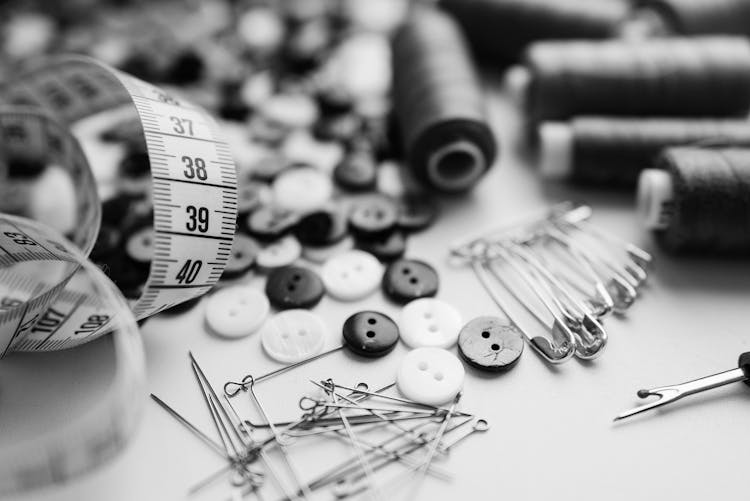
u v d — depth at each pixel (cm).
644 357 20
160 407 20
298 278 22
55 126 23
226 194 20
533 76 25
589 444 19
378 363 20
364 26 30
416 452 19
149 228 22
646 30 27
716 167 21
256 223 23
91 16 30
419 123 23
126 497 18
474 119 23
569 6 27
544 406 19
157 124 20
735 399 19
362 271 22
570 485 18
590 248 23
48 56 27
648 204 22
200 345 21
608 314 21
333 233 23
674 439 19
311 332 21
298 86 27
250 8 30
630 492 18
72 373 20
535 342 20
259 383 20
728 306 21
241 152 25
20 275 21
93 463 18
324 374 20
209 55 28
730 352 20
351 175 24
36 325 20
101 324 20
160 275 19
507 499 18
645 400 19
